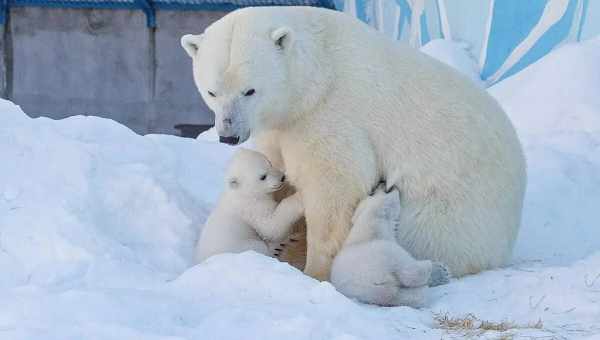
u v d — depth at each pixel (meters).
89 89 33.59
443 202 8.91
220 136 8.09
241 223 8.73
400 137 8.80
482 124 9.13
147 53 33.09
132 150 10.80
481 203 9.02
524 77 17.33
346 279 7.85
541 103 16.05
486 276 8.62
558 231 11.54
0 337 5.83
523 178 9.62
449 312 7.43
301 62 8.41
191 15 32.66
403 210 8.92
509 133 9.49
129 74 33.34
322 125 8.55
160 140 12.37
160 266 8.77
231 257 7.83
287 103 8.43
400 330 6.63
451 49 20.19
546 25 18.12
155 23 32.75
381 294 7.68
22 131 9.80
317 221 8.66
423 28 23.14
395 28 25.34
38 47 33.56
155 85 33.25
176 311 6.69
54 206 8.73
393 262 7.70
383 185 8.84
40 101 33.81
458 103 9.04
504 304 7.57
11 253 8.22
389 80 8.78
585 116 15.29
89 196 9.12
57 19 33.34
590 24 16.94
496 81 19.31
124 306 6.63
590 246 11.09
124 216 9.29
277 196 9.34
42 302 6.61
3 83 33.75
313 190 8.61
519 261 10.19
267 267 7.62
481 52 20.11
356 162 8.57
